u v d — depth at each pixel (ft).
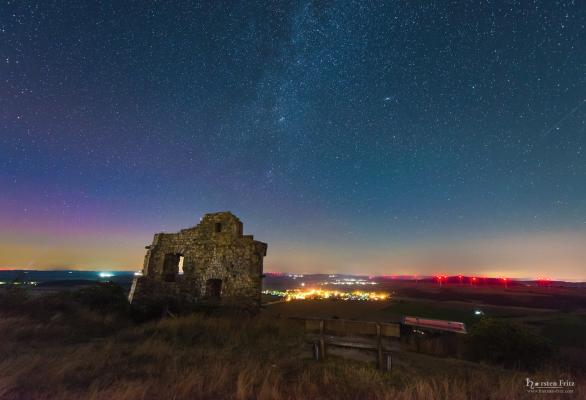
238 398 18.01
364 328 26.13
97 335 36.22
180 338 34.55
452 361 32.30
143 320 49.11
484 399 19.39
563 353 41.42
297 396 18.25
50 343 29.89
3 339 28.84
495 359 33.91
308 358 27.61
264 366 24.62
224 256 57.31
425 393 18.47
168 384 19.80
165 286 59.06
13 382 18.33
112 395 17.04
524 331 35.42
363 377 21.79
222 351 29.66
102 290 54.08
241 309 52.70
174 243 61.21
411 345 40.78
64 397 16.93
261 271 57.00
